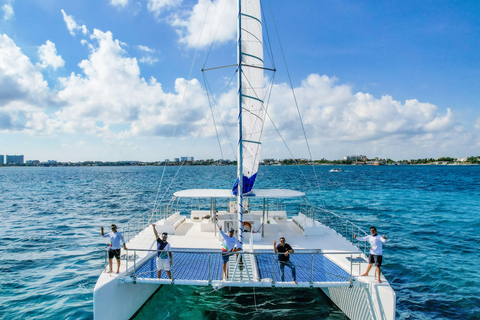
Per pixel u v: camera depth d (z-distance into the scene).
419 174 123.56
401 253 17.91
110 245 9.22
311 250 11.94
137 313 10.19
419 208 34.97
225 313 10.60
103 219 27.95
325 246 12.41
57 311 10.85
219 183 69.69
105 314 8.42
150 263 10.54
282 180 81.31
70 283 13.28
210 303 11.32
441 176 107.31
